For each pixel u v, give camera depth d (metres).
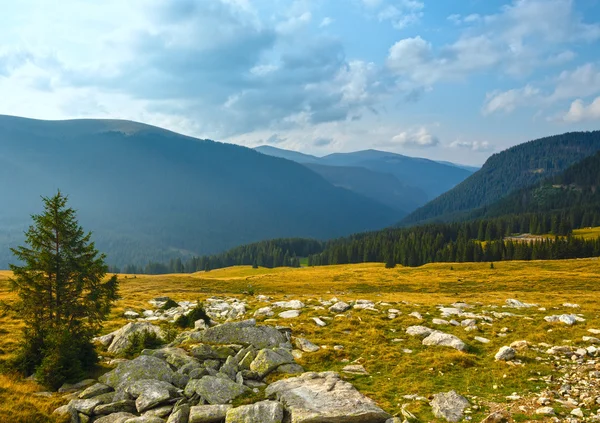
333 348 24.75
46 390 18.69
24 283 22.70
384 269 123.19
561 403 15.18
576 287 67.06
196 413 15.40
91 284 24.62
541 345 23.34
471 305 39.47
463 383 18.55
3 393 17.12
